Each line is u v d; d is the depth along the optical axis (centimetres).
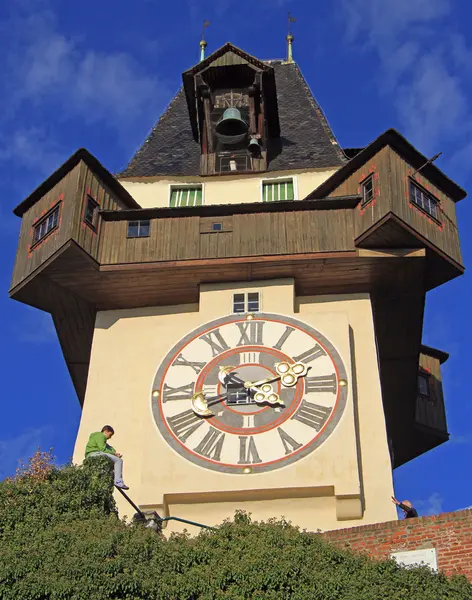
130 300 3114
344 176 3153
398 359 3306
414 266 3003
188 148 3688
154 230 3091
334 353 2873
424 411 3725
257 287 3048
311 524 2617
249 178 3409
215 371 2872
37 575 2064
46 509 2303
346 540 2320
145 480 2686
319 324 2938
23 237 3162
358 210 3062
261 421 2764
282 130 3747
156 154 3672
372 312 3031
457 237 3109
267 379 2838
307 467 2664
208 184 3406
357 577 2106
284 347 2900
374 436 2778
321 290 3080
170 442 2750
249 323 2961
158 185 3431
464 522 2264
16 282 3067
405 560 2253
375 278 3047
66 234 2994
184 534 2267
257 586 2083
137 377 2967
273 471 2666
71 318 3166
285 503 2647
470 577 2192
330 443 2702
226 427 2761
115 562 2094
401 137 3094
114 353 3023
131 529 2234
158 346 2969
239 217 3100
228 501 2662
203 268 3033
